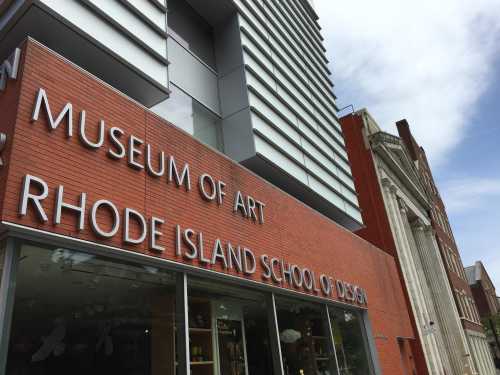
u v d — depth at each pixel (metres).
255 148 9.74
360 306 12.76
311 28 17.69
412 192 29.81
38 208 4.55
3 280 4.33
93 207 5.19
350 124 24.41
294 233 10.27
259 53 11.80
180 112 9.19
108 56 6.77
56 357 4.76
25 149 4.66
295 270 9.70
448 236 41.66
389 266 17.36
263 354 8.20
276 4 14.72
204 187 7.49
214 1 10.88
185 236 6.59
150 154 6.43
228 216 7.90
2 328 4.23
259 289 8.48
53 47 6.48
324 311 10.83
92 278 5.37
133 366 5.61
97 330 5.32
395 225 21.80
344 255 13.05
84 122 5.46
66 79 5.45
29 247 4.68
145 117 6.60
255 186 9.21
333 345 10.51
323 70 17.33
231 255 7.59
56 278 4.93
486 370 35.91
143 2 7.77
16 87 4.91
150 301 6.08
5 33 6.11
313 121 14.14
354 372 11.43
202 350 6.88
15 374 4.31
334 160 14.73
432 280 28.72
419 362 18.83
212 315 7.27
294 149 11.92
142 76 7.24
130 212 5.70
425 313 20.75
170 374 6.03
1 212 4.25
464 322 32.84
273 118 11.18
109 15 6.86
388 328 14.58
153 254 5.94
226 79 10.78
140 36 7.45
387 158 24.59
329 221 12.85
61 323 4.91
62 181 4.95
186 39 10.34
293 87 13.45
